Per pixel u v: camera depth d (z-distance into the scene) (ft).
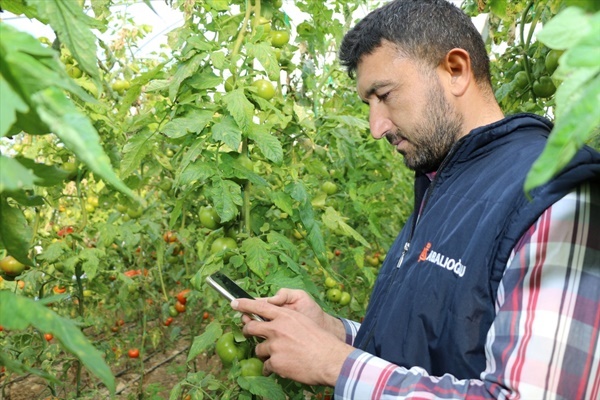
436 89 4.06
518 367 2.91
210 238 5.62
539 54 6.46
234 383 5.72
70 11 1.69
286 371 3.78
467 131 4.16
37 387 12.09
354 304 9.58
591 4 1.24
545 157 1.05
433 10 4.06
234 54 5.25
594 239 3.03
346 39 4.41
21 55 1.25
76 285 8.50
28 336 9.16
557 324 2.90
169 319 13.01
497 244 3.36
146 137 5.34
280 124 5.87
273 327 3.92
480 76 4.17
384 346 3.88
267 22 5.86
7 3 2.23
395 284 4.05
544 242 3.03
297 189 5.65
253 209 5.96
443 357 3.57
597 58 1.05
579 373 2.89
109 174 1.19
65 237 8.07
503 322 3.09
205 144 5.16
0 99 1.22
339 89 12.06
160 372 13.46
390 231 11.87
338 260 12.03
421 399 3.17
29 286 8.61
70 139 1.19
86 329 13.23
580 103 1.04
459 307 3.46
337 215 6.48
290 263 5.09
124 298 10.25
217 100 5.13
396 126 4.23
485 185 3.68
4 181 1.21
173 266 13.42
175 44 5.25
